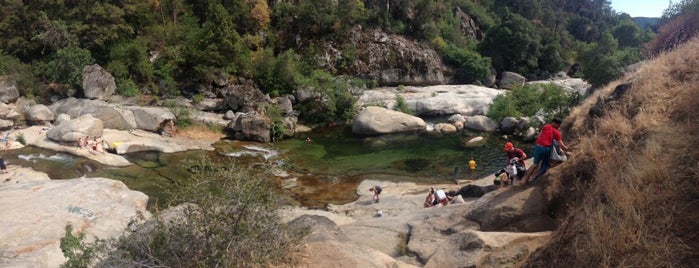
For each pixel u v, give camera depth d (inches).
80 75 1263.5
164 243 216.7
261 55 1664.6
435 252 302.0
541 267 231.1
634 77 515.8
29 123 1105.4
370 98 1612.9
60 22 1352.1
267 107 1275.8
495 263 263.9
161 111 1124.5
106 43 1476.4
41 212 506.3
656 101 349.1
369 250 265.6
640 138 303.9
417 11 2310.5
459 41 2513.5
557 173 358.6
